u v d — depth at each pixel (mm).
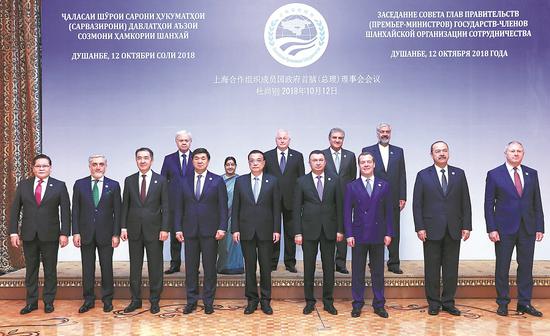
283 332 4180
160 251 4801
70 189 6113
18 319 4562
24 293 5270
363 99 6117
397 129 6113
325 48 6113
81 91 6117
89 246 4812
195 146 6137
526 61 6062
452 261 4676
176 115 6137
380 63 6102
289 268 5504
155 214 4770
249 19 6121
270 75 6125
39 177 4766
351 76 6109
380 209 4605
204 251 4727
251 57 6121
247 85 6129
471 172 6094
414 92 6105
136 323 4438
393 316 4617
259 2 6109
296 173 5527
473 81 6086
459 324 4379
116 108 6133
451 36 6078
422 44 6090
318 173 4699
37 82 6059
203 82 6129
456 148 6098
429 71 6094
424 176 4695
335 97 6117
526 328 4266
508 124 6074
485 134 6094
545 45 6055
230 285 5250
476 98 6094
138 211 4754
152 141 6145
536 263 5836
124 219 4793
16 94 6008
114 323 4441
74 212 4816
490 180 4703
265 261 4734
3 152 5996
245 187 4738
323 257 4723
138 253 4797
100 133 6133
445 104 6102
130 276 4836
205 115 6141
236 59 6117
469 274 5246
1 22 6012
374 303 4668
